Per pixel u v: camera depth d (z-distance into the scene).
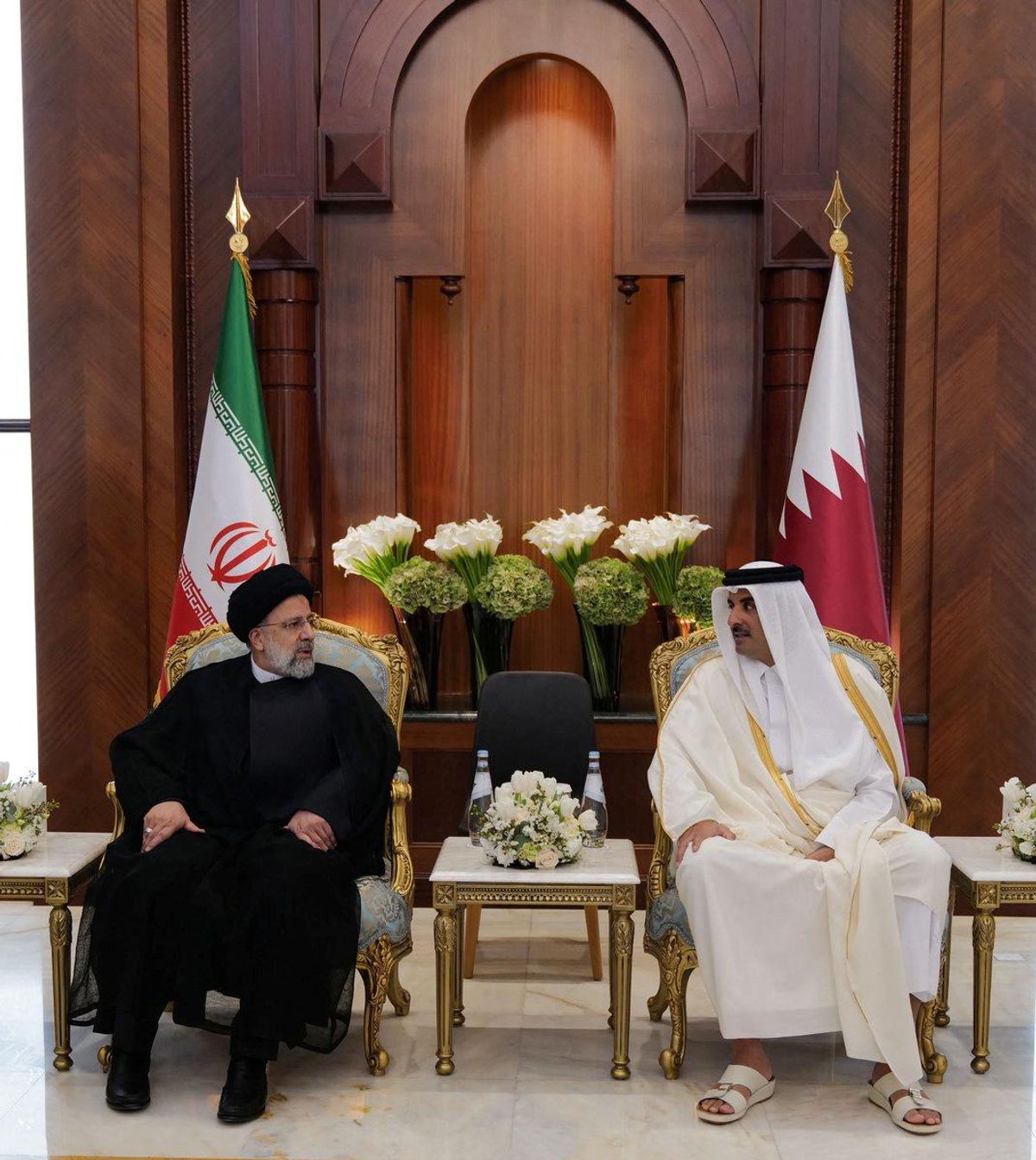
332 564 4.87
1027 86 4.46
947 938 3.48
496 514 4.98
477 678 4.66
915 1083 3.04
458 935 3.52
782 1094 3.14
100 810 4.66
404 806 3.50
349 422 4.84
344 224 4.79
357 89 4.68
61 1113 3.00
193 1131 2.92
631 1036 3.49
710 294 4.78
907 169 4.54
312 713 3.44
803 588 3.36
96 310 4.57
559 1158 2.78
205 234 4.76
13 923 4.42
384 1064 3.22
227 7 4.71
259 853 3.10
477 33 4.74
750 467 4.82
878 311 4.72
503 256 4.93
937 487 4.55
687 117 4.66
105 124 4.53
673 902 3.25
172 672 3.71
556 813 3.23
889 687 3.65
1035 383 4.51
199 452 4.78
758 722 3.40
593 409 4.94
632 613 4.48
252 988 2.96
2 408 5.00
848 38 4.67
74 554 4.62
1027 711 4.57
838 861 3.09
